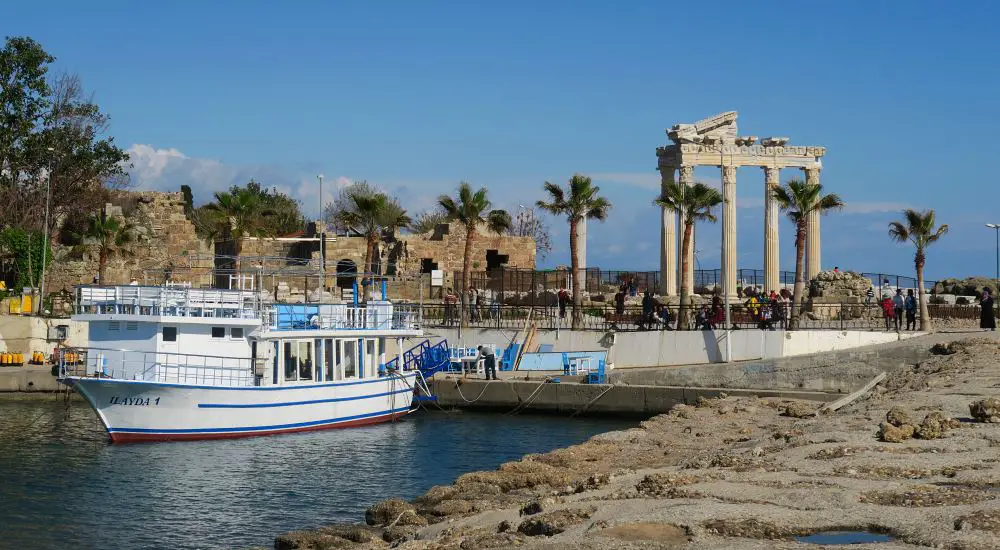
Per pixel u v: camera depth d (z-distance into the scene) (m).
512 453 41.38
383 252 82.38
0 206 77.12
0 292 66.50
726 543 15.29
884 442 24.33
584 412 52.00
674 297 74.62
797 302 60.50
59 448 41.44
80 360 46.41
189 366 43.50
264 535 28.67
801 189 60.69
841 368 49.94
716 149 80.44
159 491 34.09
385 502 25.78
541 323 63.38
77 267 73.12
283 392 45.84
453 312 65.69
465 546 16.94
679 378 53.22
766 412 42.12
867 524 15.98
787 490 18.81
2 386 55.59
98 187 82.06
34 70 79.69
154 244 78.06
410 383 51.53
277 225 105.06
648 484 20.20
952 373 40.69
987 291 56.12
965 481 19.16
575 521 17.73
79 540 28.03
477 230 84.31
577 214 61.47
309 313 49.38
